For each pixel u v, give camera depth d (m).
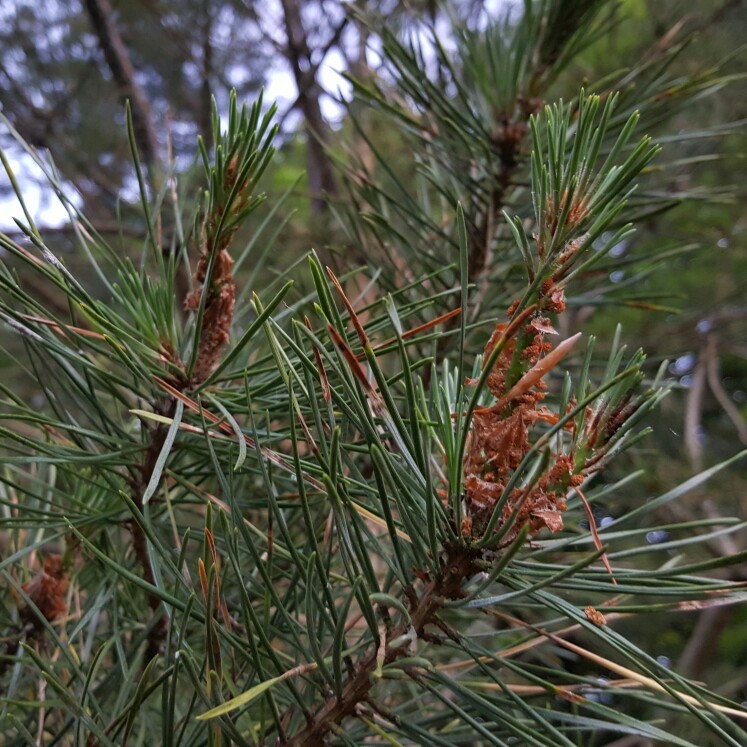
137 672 0.21
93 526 0.23
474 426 0.15
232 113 0.17
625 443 0.15
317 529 0.20
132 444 0.18
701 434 0.86
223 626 0.16
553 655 0.31
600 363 0.32
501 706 0.17
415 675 0.15
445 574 0.15
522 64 0.32
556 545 0.15
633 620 0.71
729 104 0.58
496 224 0.31
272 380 0.18
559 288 0.14
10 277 0.17
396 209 0.31
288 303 0.29
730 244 0.71
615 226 0.30
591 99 0.14
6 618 0.22
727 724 0.13
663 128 0.55
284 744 0.15
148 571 0.21
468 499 0.15
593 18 0.31
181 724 0.18
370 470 0.27
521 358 0.15
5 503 0.18
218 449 0.19
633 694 0.16
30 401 0.51
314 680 0.17
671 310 0.30
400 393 0.25
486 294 0.30
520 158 0.31
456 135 0.31
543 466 0.12
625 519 0.15
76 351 0.19
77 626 0.18
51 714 0.22
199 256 0.19
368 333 0.19
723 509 0.64
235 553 0.16
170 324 0.19
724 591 0.15
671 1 0.53
